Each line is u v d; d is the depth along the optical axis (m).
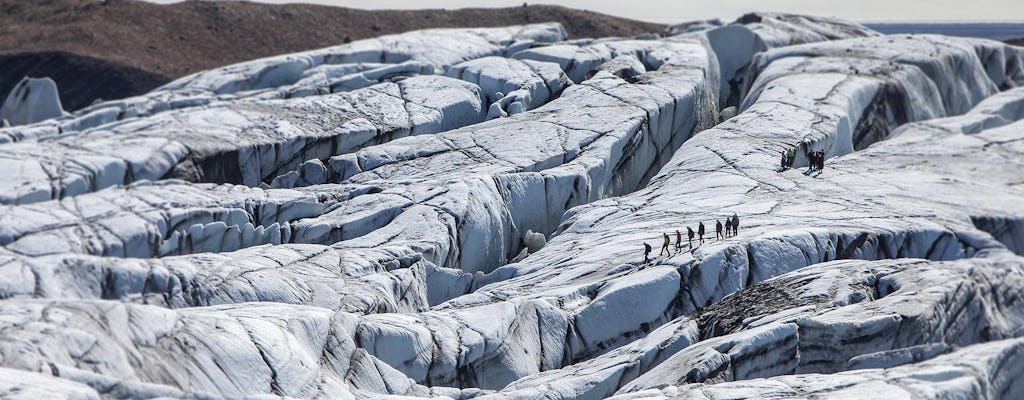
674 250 114.44
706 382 78.38
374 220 132.25
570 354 102.00
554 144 164.38
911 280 93.69
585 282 110.94
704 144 165.75
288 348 80.19
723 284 107.06
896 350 78.12
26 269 96.12
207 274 102.94
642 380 83.81
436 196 136.75
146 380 69.00
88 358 67.62
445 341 94.75
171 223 124.12
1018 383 74.62
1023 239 123.88
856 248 114.25
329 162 161.25
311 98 192.12
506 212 143.50
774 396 71.19
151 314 75.75
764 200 135.38
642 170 177.38
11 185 132.62
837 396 69.00
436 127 184.38
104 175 140.75
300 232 128.50
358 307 101.62
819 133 168.38
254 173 159.12
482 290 118.56
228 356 75.56
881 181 144.25
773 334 83.50
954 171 149.88
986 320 88.44
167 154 149.00
